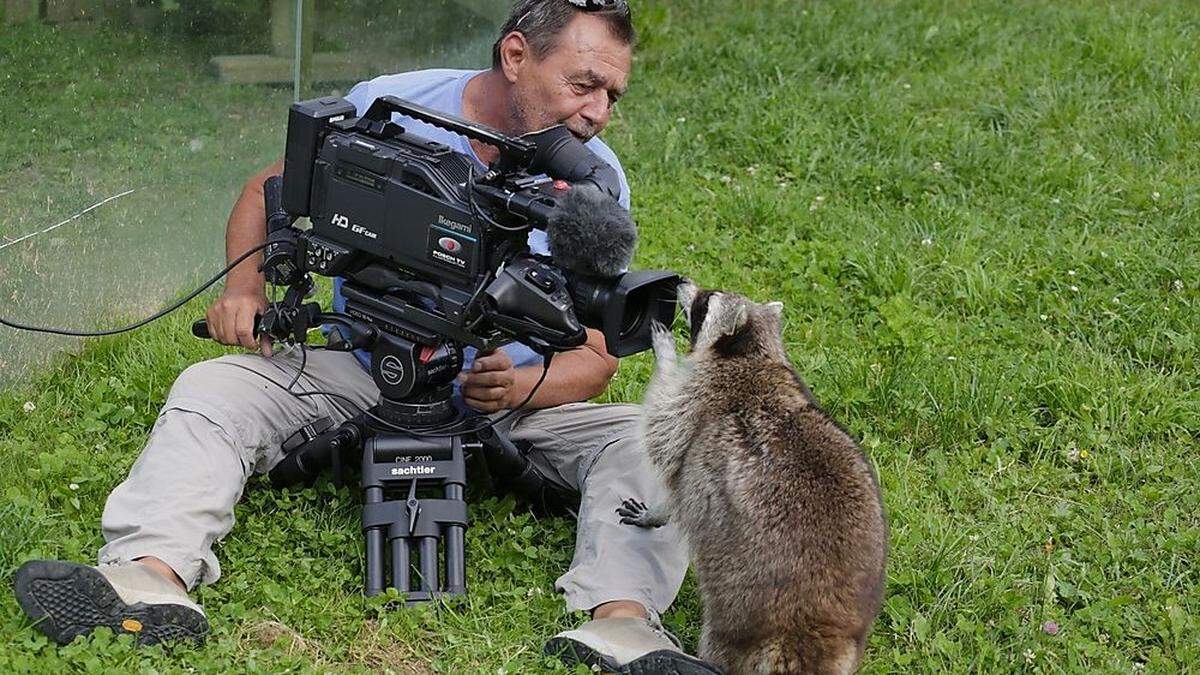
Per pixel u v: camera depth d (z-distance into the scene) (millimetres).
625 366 5523
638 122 8500
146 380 5070
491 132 3775
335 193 3861
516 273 3658
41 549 4039
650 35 9664
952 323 6148
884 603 4172
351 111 4008
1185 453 5227
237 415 4098
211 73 6023
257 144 6414
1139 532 4660
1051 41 9750
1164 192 7387
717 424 3918
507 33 4293
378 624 3908
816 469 3656
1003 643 4145
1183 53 9281
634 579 3936
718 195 7445
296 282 4113
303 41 6516
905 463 5074
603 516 4078
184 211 5977
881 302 6223
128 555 3711
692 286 4402
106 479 4477
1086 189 7434
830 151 7906
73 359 5258
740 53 9375
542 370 4402
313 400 4352
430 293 3820
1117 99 8734
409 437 4109
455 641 3844
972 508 4859
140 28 5578
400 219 3760
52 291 5234
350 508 4410
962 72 9164
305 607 3928
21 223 5086
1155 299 6285
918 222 7055
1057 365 5684
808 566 3512
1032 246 6828
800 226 7016
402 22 7395
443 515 4047
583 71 4230
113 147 5520
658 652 3559
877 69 9281
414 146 3840
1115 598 4301
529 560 4312
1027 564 4492
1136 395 5477
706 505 3818
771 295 6328
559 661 3717
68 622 3523
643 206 7273
